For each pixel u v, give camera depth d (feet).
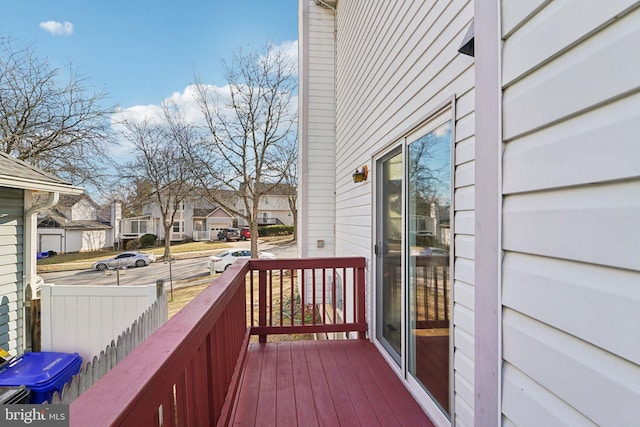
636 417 2.00
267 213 112.68
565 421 2.48
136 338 10.84
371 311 10.38
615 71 2.18
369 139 11.34
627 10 2.11
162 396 2.74
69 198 75.51
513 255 3.13
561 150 2.59
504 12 3.24
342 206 16.31
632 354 2.05
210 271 49.03
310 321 23.63
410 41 7.89
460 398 5.46
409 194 7.86
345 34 16.46
